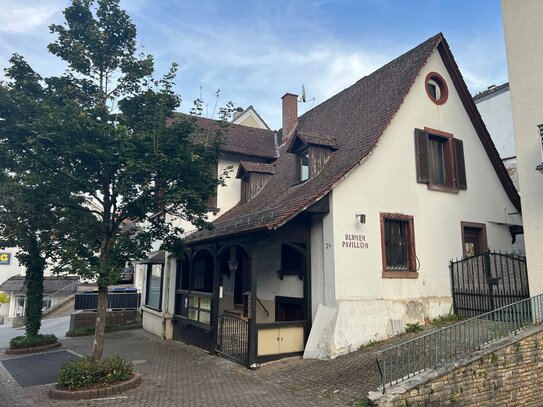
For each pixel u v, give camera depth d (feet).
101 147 25.55
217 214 52.01
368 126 38.09
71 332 52.49
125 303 66.13
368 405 20.06
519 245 49.49
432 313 36.11
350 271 32.22
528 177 31.27
